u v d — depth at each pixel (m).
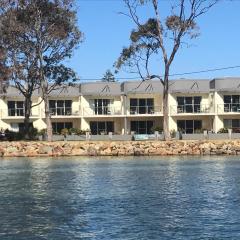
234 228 16.39
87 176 32.12
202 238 15.27
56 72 59.19
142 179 30.11
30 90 60.41
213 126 76.56
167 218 18.09
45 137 63.25
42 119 77.00
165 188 25.95
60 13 57.19
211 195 23.28
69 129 74.56
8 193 24.78
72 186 27.27
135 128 78.19
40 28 56.75
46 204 21.39
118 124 78.75
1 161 46.19
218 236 15.47
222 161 43.19
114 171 35.19
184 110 76.81
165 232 16.06
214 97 76.19
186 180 29.27
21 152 52.84
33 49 56.94
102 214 18.98
